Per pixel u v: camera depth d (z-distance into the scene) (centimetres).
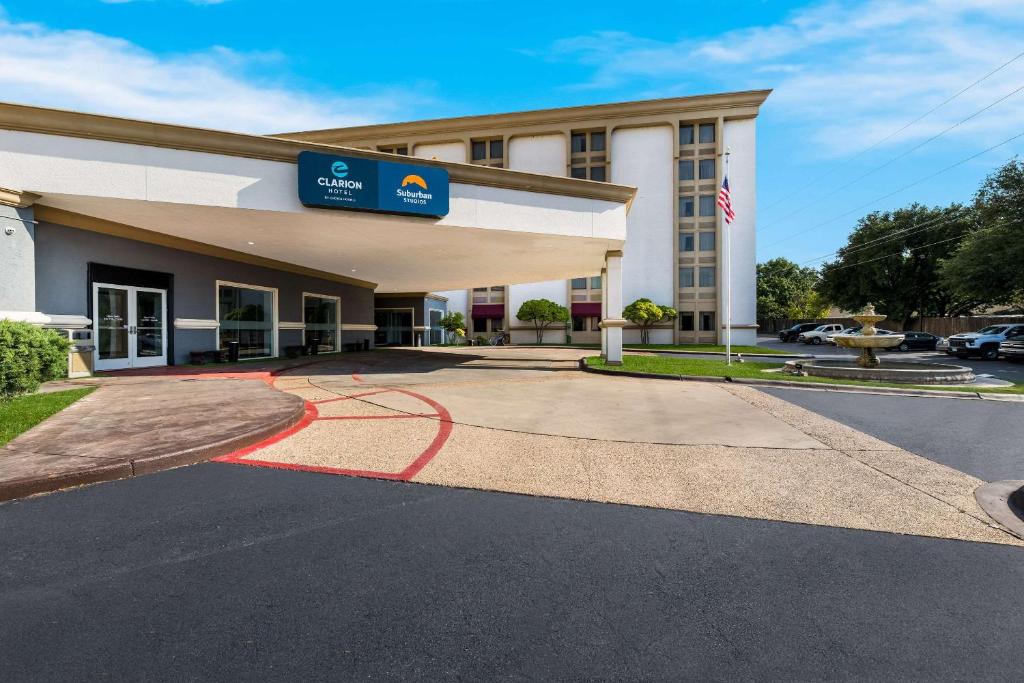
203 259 1622
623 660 233
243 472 507
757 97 3622
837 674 224
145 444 550
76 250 1229
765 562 330
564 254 1786
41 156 1025
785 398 1060
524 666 229
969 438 690
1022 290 2464
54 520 382
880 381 1311
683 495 456
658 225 3841
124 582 296
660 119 3778
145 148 1084
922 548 353
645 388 1221
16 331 765
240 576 305
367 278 2577
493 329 4550
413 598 283
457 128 4031
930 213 3769
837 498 452
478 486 473
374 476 499
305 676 220
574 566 322
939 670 227
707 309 3775
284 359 1917
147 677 218
